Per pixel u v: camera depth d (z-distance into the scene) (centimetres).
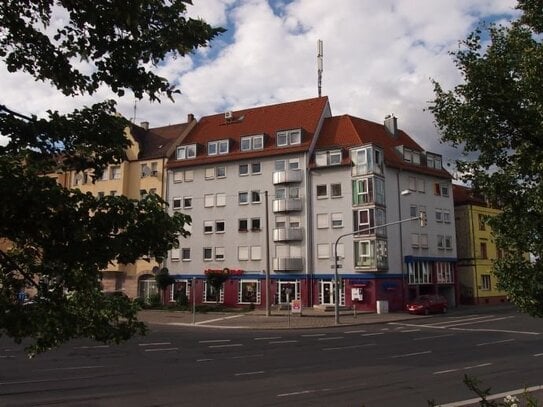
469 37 486
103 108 339
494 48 484
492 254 5731
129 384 1232
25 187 263
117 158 347
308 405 1003
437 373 1410
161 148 5459
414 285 4806
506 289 472
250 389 1173
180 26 329
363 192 4506
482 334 2644
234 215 4938
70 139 332
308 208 4681
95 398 1061
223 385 1223
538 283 449
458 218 5675
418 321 3659
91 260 288
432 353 1872
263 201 4841
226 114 5491
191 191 5156
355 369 1489
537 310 462
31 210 268
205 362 1639
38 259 297
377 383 1254
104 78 341
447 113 496
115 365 1566
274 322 3531
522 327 3019
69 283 297
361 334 2722
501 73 463
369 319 3738
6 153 296
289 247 4681
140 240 297
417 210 4984
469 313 4344
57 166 326
